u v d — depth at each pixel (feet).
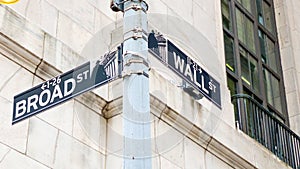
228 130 42.50
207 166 39.45
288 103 59.47
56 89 22.74
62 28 35.78
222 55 48.65
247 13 60.03
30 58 32.32
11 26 31.96
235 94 50.26
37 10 34.86
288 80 60.70
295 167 49.55
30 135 30.96
